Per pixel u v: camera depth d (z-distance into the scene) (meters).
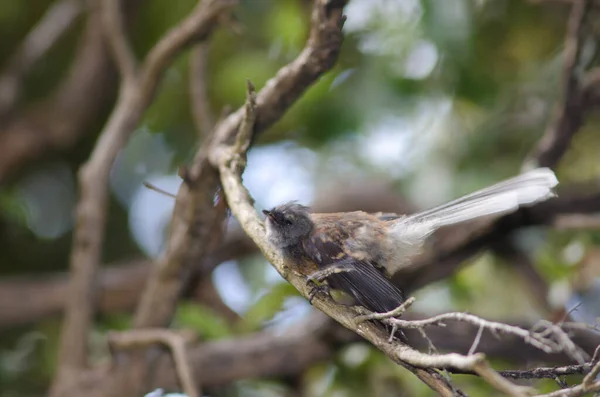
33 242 16.89
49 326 15.30
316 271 7.16
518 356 11.17
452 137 13.11
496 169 12.88
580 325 5.61
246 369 11.62
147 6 16.12
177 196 9.30
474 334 11.25
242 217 7.04
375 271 7.21
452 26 11.31
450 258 11.41
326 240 7.54
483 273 13.43
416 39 12.38
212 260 13.58
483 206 7.04
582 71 10.24
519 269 13.12
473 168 12.82
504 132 12.88
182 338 9.99
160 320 10.27
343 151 14.48
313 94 13.32
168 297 10.15
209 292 14.60
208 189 8.84
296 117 13.93
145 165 16.58
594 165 13.58
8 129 15.26
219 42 15.34
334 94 13.49
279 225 7.66
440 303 12.79
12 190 15.43
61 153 17.16
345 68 13.37
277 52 14.19
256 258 14.12
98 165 11.26
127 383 10.66
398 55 12.67
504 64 13.38
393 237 7.62
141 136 16.48
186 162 16.28
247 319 11.97
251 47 15.07
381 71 12.84
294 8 13.87
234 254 13.99
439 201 12.59
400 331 6.02
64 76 17.89
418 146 13.17
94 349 13.70
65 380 10.86
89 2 14.91
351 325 6.04
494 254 13.34
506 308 13.24
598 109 12.25
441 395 5.55
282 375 11.87
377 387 11.69
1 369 13.94
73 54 17.73
